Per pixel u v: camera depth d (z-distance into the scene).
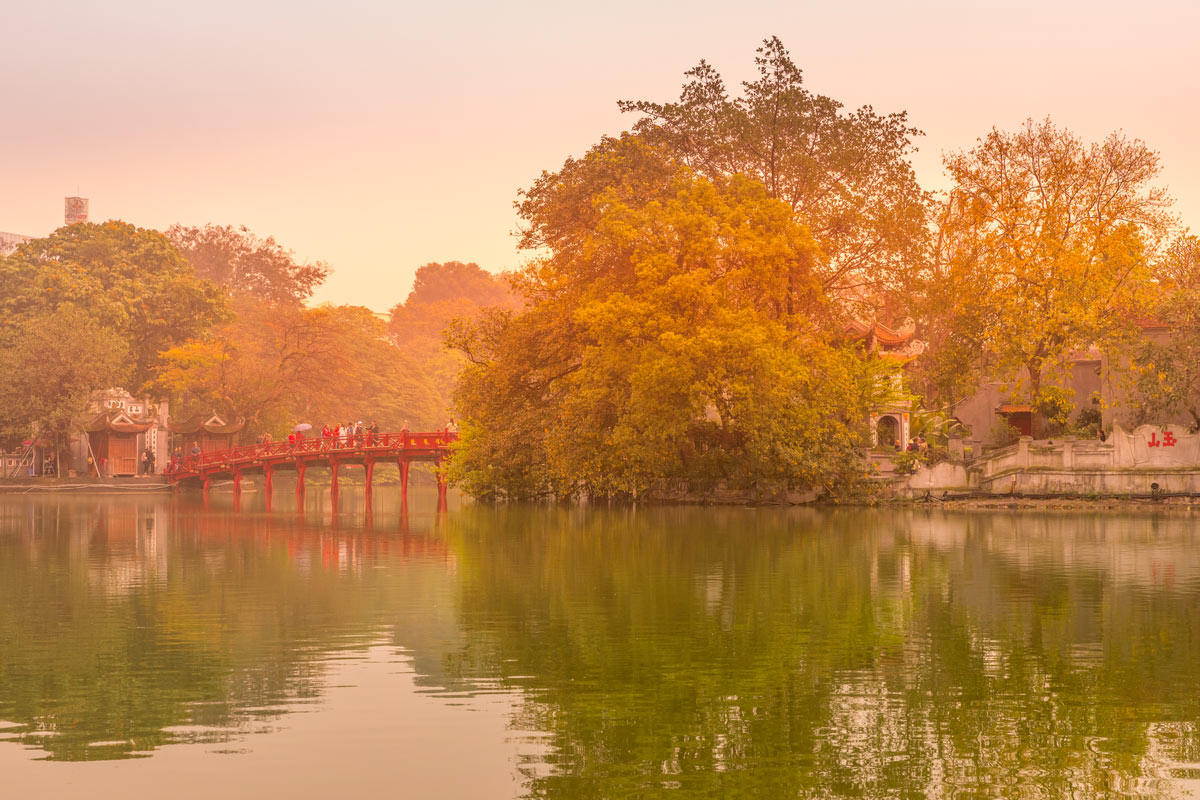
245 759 14.86
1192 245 67.50
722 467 62.41
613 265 58.22
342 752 15.10
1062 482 61.31
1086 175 64.25
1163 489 60.50
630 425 55.19
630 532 45.81
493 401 63.03
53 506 73.00
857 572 32.19
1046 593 28.02
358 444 76.06
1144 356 64.25
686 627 23.61
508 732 15.99
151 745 15.45
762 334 53.06
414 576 32.12
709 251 54.31
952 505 59.38
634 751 15.17
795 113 62.03
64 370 94.62
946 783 13.94
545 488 68.94
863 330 68.56
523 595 28.20
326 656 20.86
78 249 113.75
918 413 71.69
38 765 14.62
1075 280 62.25
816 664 20.02
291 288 173.88
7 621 24.77
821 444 59.22
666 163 62.69
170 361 107.12
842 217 60.84
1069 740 15.54
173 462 92.69
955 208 72.69
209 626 24.09
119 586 30.52
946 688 18.31
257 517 60.78
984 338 64.44
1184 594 27.77
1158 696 17.73
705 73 64.31
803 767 14.52
